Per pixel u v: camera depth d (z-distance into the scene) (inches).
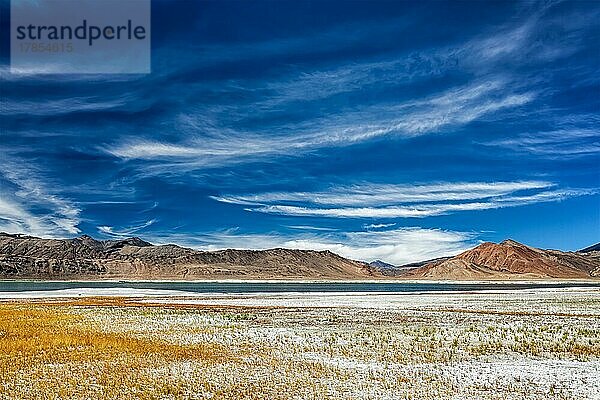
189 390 856.9
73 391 841.5
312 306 2709.2
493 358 1140.5
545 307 2583.7
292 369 1008.2
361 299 3422.7
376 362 1090.7
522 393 858.1
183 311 2290.8
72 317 1929.1
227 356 1135.6
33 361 1039.6
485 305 2746.1
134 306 2635.3
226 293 4621.1
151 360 1069.1
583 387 895.7
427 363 1083.3
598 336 1472.7
